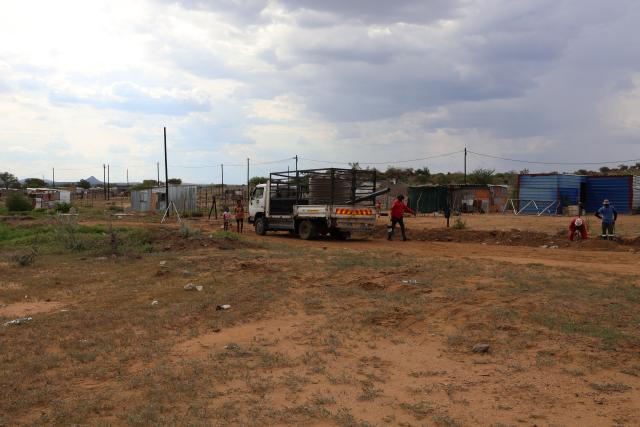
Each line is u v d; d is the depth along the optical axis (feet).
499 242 73.92
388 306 32.04
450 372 21.75
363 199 79.56
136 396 19.66
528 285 36.09
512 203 150.20
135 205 188.65
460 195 163.84
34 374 22.13
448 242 77.46
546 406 18.25
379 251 61.67
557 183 141.49
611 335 24.98
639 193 139.33
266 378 21.27
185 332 28.25
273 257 53.88
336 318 30.09
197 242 64.59
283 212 85.25
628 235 72.74
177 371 22.15
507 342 25.00
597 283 37.01
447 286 36.78
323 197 78.33
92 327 29.25
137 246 65.00
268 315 31.40
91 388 20.61
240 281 41.16
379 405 18.56
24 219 123.34
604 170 307.78
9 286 41.11
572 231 69.46
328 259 52.01
